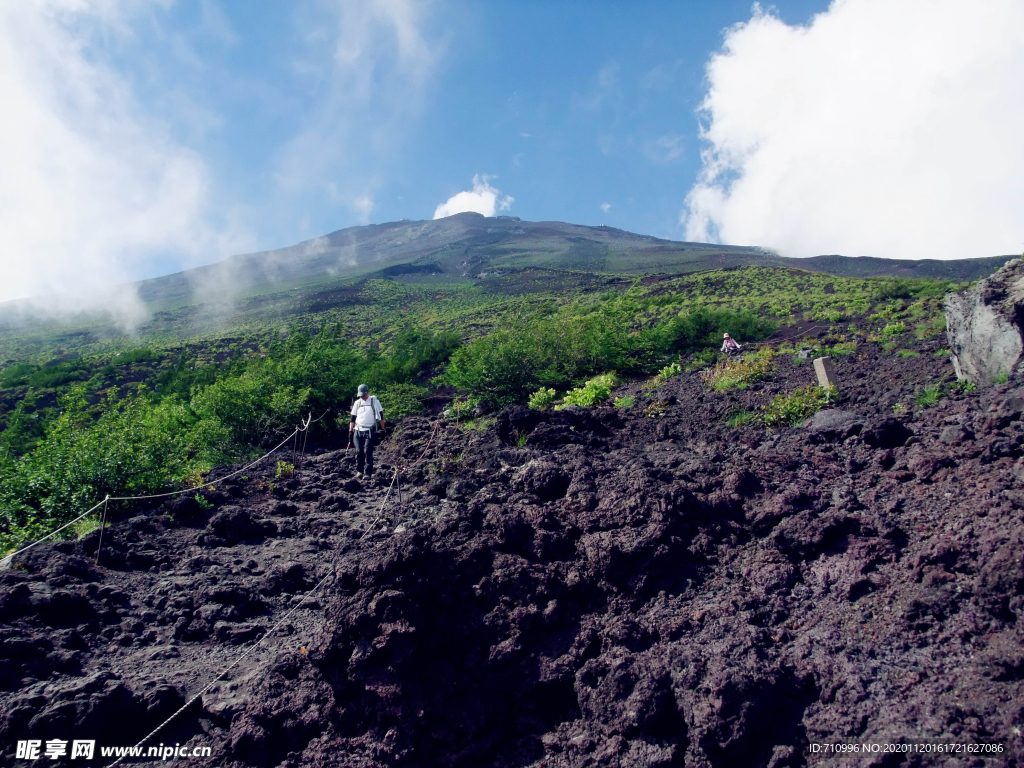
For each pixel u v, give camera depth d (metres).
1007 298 8.57
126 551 6.23
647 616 4.56
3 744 3.57
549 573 4.95
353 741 3.84
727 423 10.19
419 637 4.26
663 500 5.38
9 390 35.12
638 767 3.56
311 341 21.27
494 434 10.95
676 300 47.75
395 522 6.94
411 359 27.05
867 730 3.36
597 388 16.34
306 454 13.21
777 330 28.27
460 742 3.96
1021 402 5.97
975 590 3.89
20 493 7.15
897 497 5.27
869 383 10.89
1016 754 2.91
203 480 8.91
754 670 3.80
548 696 4.24
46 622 4.68
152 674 4.38
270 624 5.20
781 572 4.69
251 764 3.71
